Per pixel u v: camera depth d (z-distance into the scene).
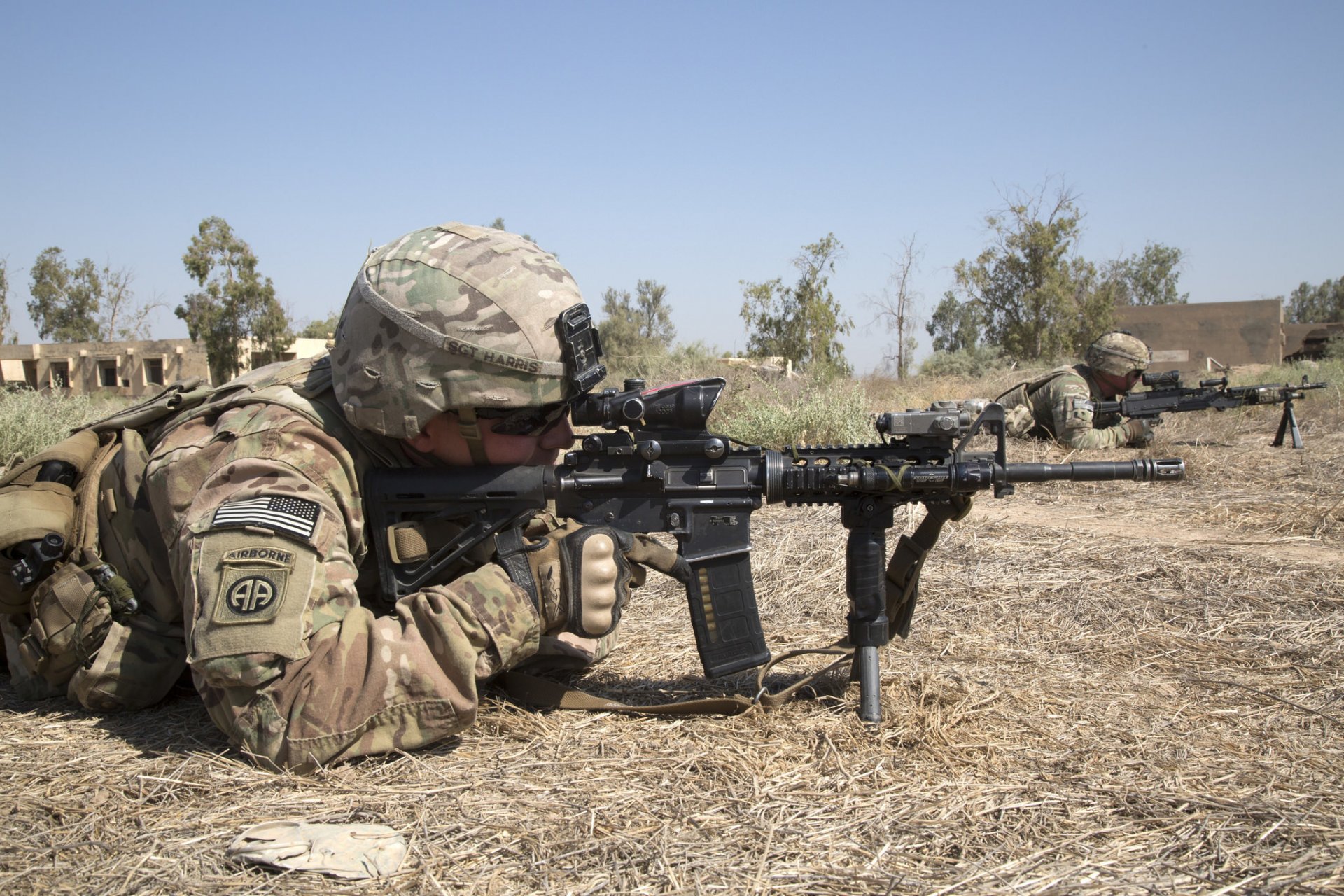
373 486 2.77
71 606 2.80
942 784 2.44
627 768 2.53
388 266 2.72
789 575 4.84
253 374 3.15
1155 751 2.68
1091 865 2.05
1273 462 8.95
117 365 38.97
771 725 2.84
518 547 2.72
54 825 2.21
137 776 2.42
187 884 1.95
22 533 2.73
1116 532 5.98
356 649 2.46
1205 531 6.08
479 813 2.26
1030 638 3.83
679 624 4.10
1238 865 2.06
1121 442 9.52
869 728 2.79
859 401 10.25
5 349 38.94
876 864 2.05
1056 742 2.74
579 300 2.85
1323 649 3.64
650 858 2.06
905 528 5.71
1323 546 5.55
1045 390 9.74
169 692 3.02
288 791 2.36
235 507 2.46
